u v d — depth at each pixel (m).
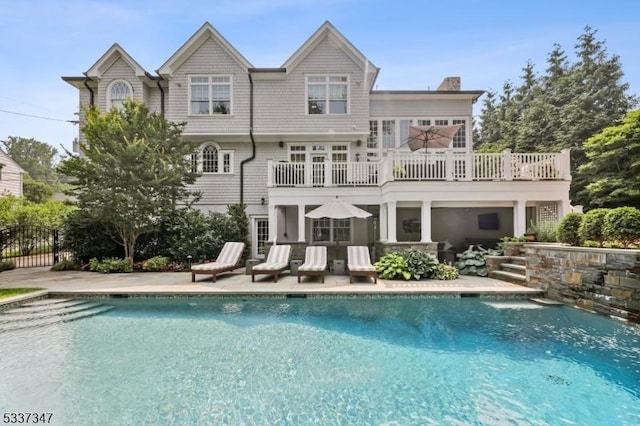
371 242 14.97
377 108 16.27
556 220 11.30
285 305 7.68
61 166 11.55
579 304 7.01
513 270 9.59
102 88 15.16
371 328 6.14
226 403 3.72
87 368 4.58
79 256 12.71
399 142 16.20
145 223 12.15
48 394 3.92
